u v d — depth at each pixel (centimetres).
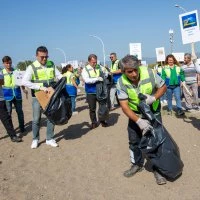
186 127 460
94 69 500
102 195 277
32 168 351
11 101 500
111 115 598
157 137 277
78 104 856
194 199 259
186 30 464
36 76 397
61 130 512
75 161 362
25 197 282
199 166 318
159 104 286
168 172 281
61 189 294
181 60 845
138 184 291
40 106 411
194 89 607
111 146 403
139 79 272
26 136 491
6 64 493
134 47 732
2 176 332
